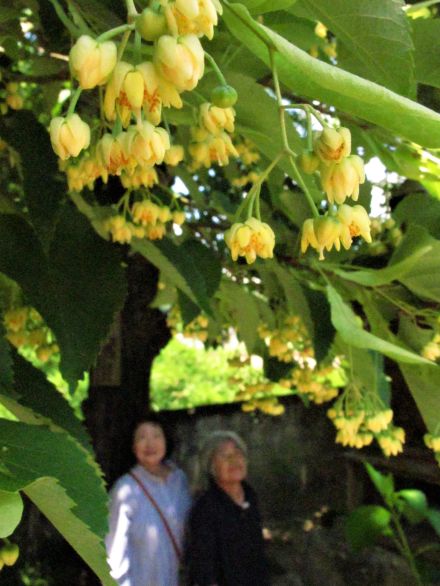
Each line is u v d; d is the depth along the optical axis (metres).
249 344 2.68
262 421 6.51
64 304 1.42
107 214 1.71
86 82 0.81
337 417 1.97
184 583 3.59
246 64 1.39
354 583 5.20
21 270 1.41
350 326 1.39
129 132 0.88
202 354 8.98
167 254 1.75
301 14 1.21
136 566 3.10
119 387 3.65
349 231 1.04
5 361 1.19
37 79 1.74
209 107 1.06
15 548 1.31
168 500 3.22
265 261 2.12
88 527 0.85
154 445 3.22
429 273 1.73
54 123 0.90
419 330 1.86
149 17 0.77
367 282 1.76
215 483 3.30
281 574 5.42
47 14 1.47
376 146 1.58
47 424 1.26
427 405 1.81
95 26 1.32
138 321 3.56
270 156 1.42
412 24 1.27
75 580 4.63
